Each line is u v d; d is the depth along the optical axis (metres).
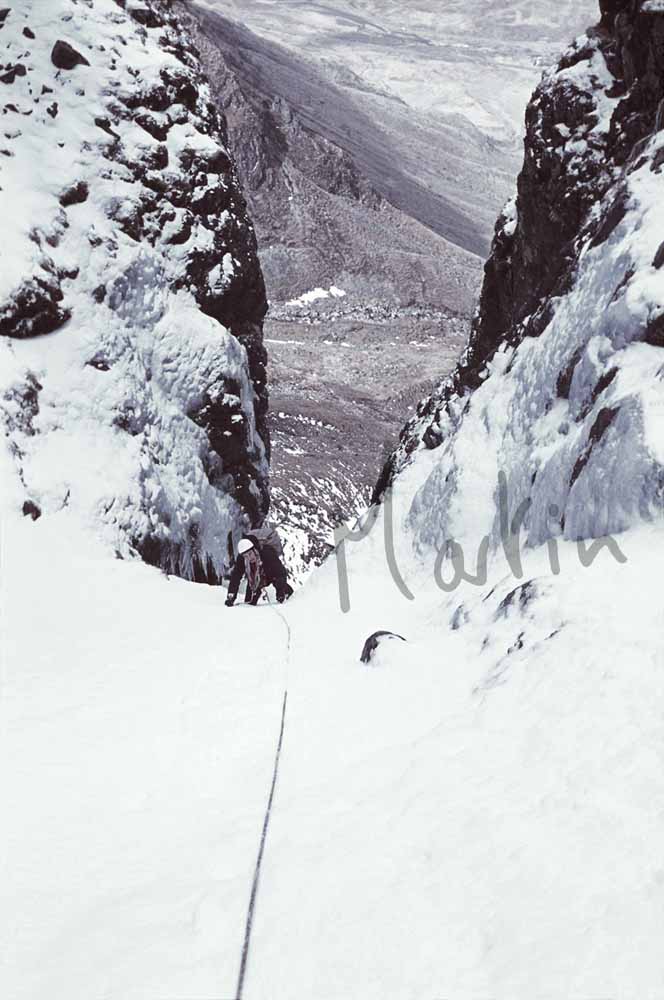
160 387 13.48
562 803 2.92
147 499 11.92
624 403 5.86
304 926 2.58
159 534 11.92
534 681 3.94
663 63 9.24
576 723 3.40
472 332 13.91
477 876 2.65
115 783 4.11
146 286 13.58
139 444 12.26
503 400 8.76
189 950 2.54
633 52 9.82
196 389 13.79
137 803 3.91
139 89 14.62
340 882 2.77
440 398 14.20
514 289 12.35
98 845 3.52
